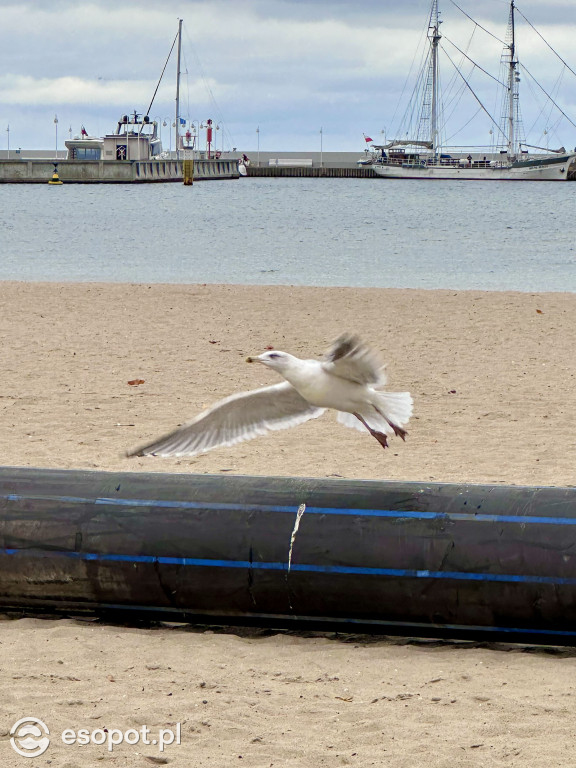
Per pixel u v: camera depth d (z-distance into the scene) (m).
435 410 14.65
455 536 7.26
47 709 6.20
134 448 7.17
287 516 7.53
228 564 7.52
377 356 6.62
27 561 7.81
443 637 7.44
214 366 17.62
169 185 132.50
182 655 7.21
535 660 7.10
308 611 7.49
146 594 7.68
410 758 5.54
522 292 27.41
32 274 35.03
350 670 6.93
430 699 6.38
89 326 21.67
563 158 145.25
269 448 12.75
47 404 14.83
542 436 13.16
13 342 19.80
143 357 18.39
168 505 7.73
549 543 7.11
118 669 6.91
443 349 19.31
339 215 73.69
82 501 7.86
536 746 5.67
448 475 11.23
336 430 13.77
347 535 7.39
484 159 154.25
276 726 6.00
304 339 20.20
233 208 82.75
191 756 5.60
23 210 77.44
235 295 26.67
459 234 55.94
